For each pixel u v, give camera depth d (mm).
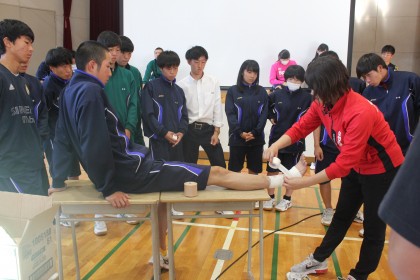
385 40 6762
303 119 1973
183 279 2127
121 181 1770
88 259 2365
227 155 5176
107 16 6719
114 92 2648
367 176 1810
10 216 1491
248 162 3215
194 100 3002
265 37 4867
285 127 3092
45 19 6461
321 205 3439
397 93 2406
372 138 1704
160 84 2734
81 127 1615
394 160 1740
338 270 2230
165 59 2664
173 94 2771
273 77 4797
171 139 2641
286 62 4723
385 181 1763
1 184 1827
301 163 1861
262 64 4926
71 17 6770
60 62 2709
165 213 2217
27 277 1300
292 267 2148
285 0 4750
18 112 1857
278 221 3020
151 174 1774
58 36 6699
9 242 1253
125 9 5062
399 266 463
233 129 3049
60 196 1768
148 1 5008
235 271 2221
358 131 1609
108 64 1822
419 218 441
